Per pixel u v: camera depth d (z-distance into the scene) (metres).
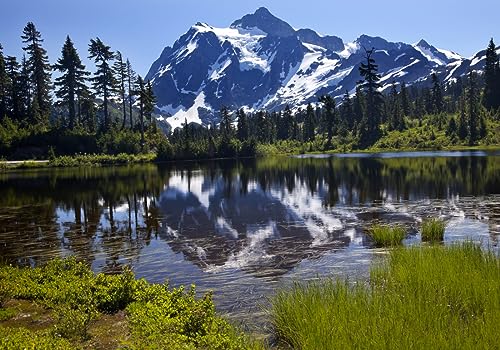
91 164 81.94
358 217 23.33
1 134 84.19
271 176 50.28
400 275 10.70
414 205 26.20
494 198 27.56
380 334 7.18
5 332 8.56
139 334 8.40
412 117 136.62
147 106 103.44
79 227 23.33
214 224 23.06
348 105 146.88
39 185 45.41
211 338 7.99
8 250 18.62
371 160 69.88
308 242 18.16
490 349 6.75
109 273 14.87
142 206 30.08
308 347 7.32
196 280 13.62
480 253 12.18
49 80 103.25
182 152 100.50
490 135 103.12
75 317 8.91
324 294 9.50
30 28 98.81
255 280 13.22
